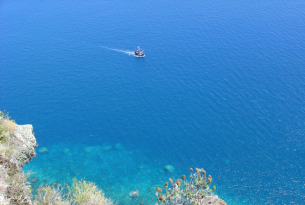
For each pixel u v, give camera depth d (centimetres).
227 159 5906
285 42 10556
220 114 7119
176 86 8319
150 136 6600
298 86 8069
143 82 8575
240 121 6862
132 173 5672
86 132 6750
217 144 6278
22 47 10319
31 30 11656
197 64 9388
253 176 5519
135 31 11688
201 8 13912
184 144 6334
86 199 2580
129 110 7425
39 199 2320
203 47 10425
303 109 7169
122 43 10812
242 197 5106
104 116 7225
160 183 5431
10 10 13688
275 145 6162
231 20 12525
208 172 5650
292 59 9456
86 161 5931
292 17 12625
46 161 5862
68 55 9969
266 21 12319
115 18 12900
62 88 8219
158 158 6038
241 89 8031
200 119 7006
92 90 8188
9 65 9175
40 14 13275
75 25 12181
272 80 8381
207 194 1977
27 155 2442
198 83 8406
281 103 7406
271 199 5053
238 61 9462
